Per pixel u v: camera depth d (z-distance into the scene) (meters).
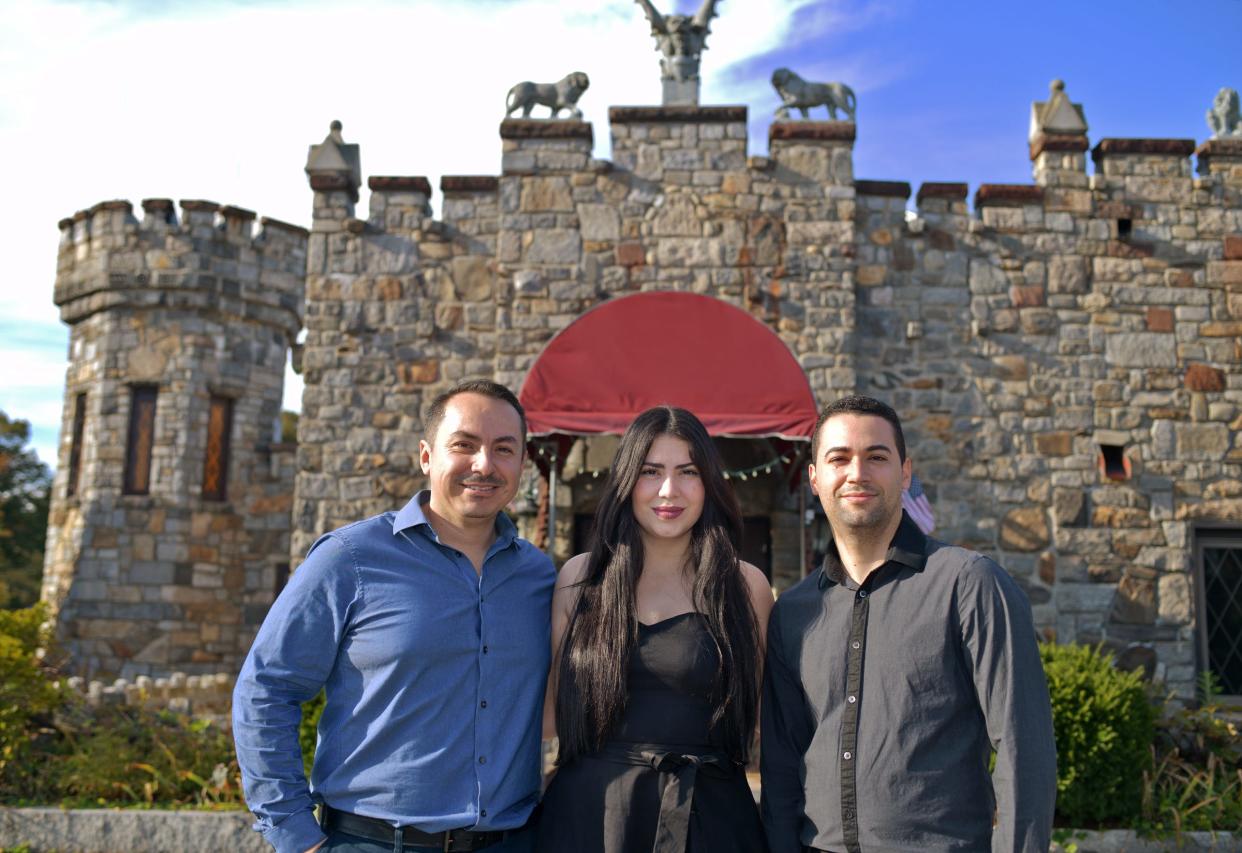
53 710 8.44
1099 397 10.05
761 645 3.33
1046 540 9.84
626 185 10.16
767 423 8.10
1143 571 9.74
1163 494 9.88
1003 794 2.71
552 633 3.36
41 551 26.80
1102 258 10.25
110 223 14.62
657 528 3.26
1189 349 10.11
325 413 10.19
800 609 3.22
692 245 10.04
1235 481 9.89
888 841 2.76
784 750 3.13
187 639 13.93
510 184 10.20
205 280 14.46
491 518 3.20
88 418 14.38
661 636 3.12
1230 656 9.81
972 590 2.90
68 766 7.70
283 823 2.87
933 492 9.95
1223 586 9.95
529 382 8.30
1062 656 7.24
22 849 6.78
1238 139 10.38
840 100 10.40
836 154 10.16
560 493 10.07
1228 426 9.99
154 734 8.02
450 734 2.96
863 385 10.13
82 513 14.07
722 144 10.18
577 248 10.09
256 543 14.51
